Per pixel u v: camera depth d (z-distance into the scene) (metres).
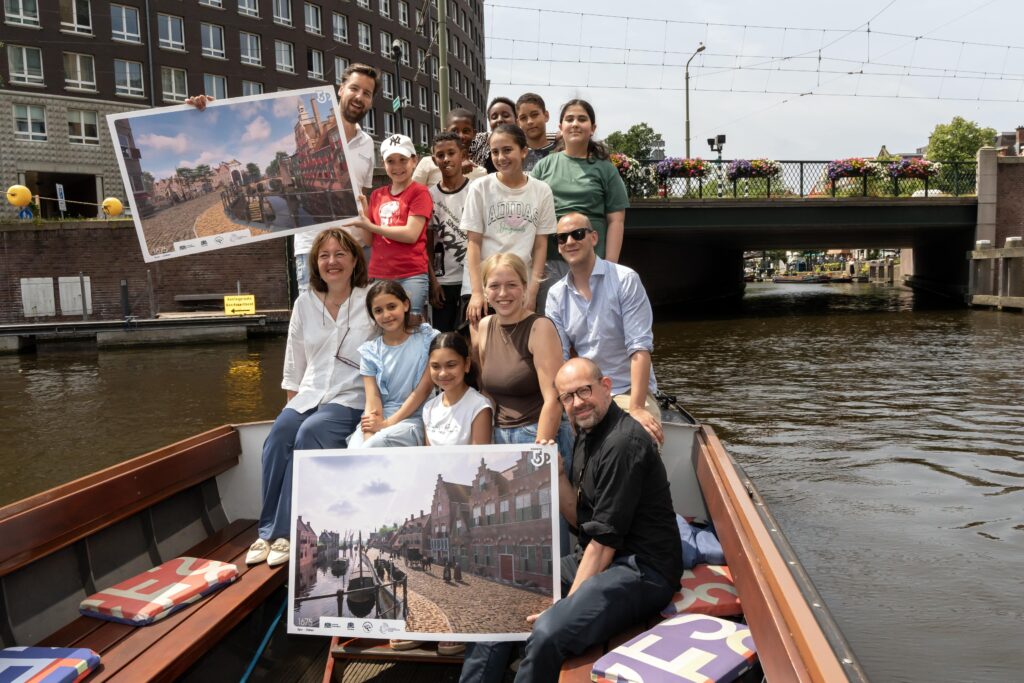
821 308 25.83
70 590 2.61
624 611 2.35
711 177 21.75
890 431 8.52
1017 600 4.57
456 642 2.54
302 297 3.40
